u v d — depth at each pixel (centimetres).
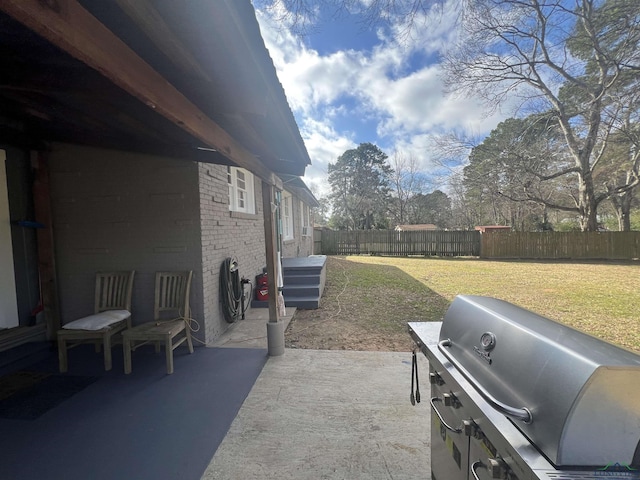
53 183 409
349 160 3541
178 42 152
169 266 403
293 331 470
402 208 3312
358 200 3384
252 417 253
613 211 2328
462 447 131
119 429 238
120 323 364
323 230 1853
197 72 178
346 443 222
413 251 1739
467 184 1820
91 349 392
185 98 183
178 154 359
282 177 704
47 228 398
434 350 158
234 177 554
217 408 265
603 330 471
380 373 327
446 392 147
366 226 3334
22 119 310
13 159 383
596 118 1289
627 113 1176
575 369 86
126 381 312
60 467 200
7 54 161
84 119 294
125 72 129
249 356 373
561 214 2648
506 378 107
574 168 1488
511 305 151
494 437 99
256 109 224
